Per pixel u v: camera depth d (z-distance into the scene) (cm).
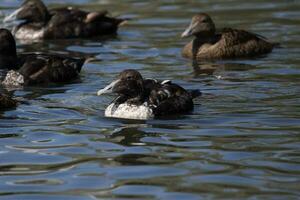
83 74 1942
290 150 1326
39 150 1360
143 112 1553
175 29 2400
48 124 1516
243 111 1572
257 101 1642
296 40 2222
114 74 1925
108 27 2423
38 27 2414
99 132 1460
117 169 1252
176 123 1509
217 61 2075
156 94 1584
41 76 1877
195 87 1773
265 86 1764
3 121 1537
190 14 2569
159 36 2333
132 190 1162
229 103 1634
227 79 1848
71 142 1402
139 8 2678
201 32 2186
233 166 1253
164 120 1533
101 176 1223
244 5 2666
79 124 1514
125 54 2141
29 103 1677
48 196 1148
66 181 1207
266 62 2023
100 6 2706
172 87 1608
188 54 2119
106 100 1694
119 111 1566
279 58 2058
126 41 2298
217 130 1452
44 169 1264
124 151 1342
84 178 1216
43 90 1808
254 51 2136
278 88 1742
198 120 1522
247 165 1256
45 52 2198
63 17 2420
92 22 2417
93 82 1861
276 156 1298
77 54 2158
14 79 1867
